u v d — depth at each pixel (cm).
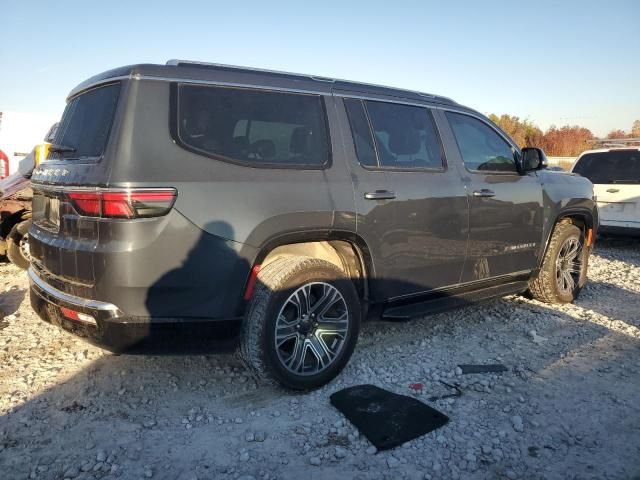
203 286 299
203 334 306
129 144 285
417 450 283
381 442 288
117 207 277
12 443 286
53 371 375
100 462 270
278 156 336
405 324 487
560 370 392
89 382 358
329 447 286
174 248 288
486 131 478
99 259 280
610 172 955
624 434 305
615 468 272
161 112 298
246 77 338
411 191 390
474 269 450
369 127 385
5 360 393
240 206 308
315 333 347
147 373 372
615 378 379
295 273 328
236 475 262
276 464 271
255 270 317
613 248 986
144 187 280
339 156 361
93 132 311
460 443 291
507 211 466
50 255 318
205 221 296
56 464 269
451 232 421
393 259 383
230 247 304
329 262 350
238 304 312
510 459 278
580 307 557
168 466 268
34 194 378
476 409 329
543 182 512
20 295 576
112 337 288
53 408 324
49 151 375
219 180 304
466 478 262
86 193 287
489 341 450
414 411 322
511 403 338
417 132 418
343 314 357
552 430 307
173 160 294
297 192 331
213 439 293
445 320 502
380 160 384
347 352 359
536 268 516
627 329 484
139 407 327
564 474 266
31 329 461
